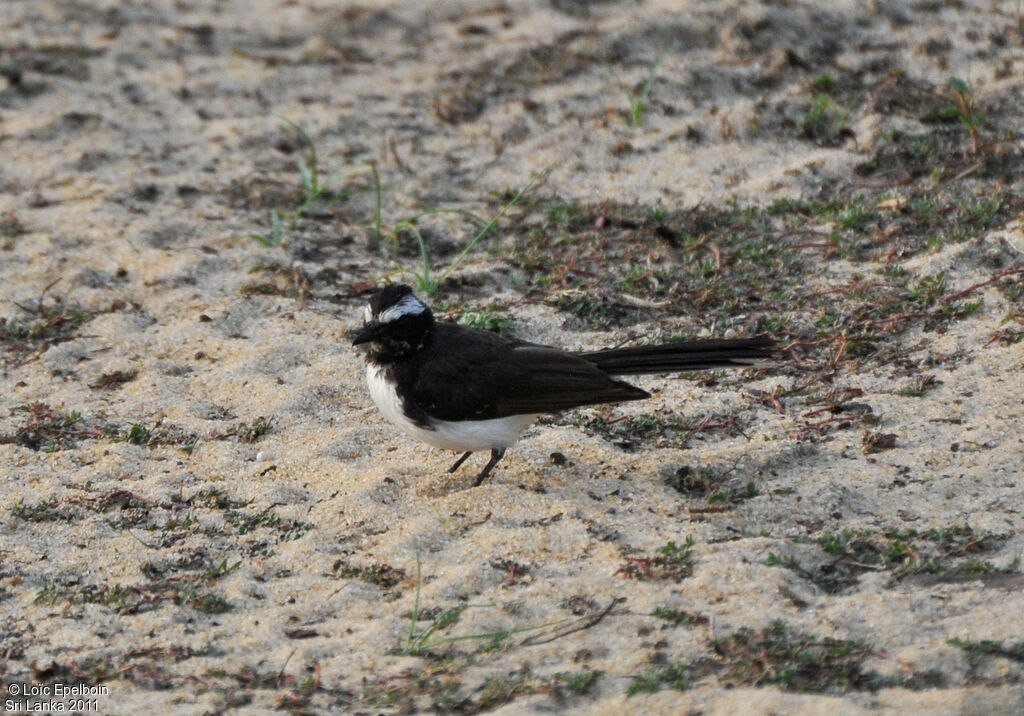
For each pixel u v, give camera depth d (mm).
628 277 14047
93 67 19609
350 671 8344
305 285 14141
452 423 10273
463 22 21422
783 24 19562
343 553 9680
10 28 20953
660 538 9617
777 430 11250
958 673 7859
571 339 13148
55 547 9836
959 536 9438
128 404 12055
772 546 9320
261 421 11711
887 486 10227
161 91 19000
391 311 10219
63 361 12844
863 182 15820
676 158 16781
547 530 9750
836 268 14086
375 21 21641
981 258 13719
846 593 8859
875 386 11859
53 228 15328
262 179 16688
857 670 7969
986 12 19766
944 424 11078
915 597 8672
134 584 9375
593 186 16312
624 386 10141
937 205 14984
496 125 17891
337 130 17953
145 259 14711
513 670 8219
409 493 10500
